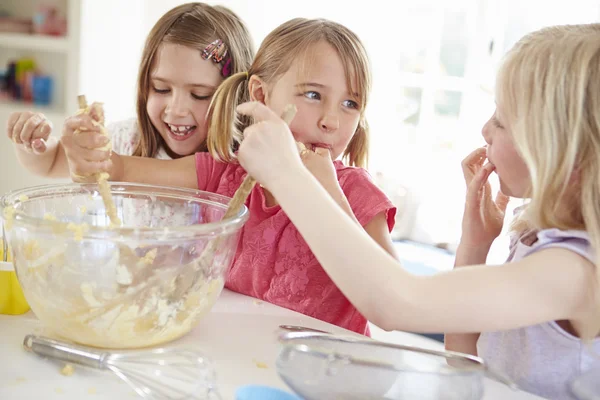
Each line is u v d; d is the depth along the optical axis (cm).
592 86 73
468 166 104
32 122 100
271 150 71
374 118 272
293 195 69
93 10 242
